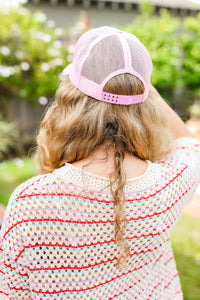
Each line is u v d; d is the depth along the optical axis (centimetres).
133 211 82
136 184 83
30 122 670
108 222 79
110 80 79
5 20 552
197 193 371
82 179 78
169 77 644
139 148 85
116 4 731
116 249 81
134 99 82
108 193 79
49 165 91
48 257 76
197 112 605
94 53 80
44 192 75
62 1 698
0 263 80
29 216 74
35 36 564
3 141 565
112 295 86
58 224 75
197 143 114
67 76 89
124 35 84
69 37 629
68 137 82
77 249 77
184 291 254
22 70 578
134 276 91
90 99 82
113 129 82
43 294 79
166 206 86
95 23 737
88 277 80
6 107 649
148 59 85
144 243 85
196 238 324
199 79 702
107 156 81
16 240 75
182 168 94
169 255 104
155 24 653
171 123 118
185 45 692
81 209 76
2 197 409
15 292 81
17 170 529
